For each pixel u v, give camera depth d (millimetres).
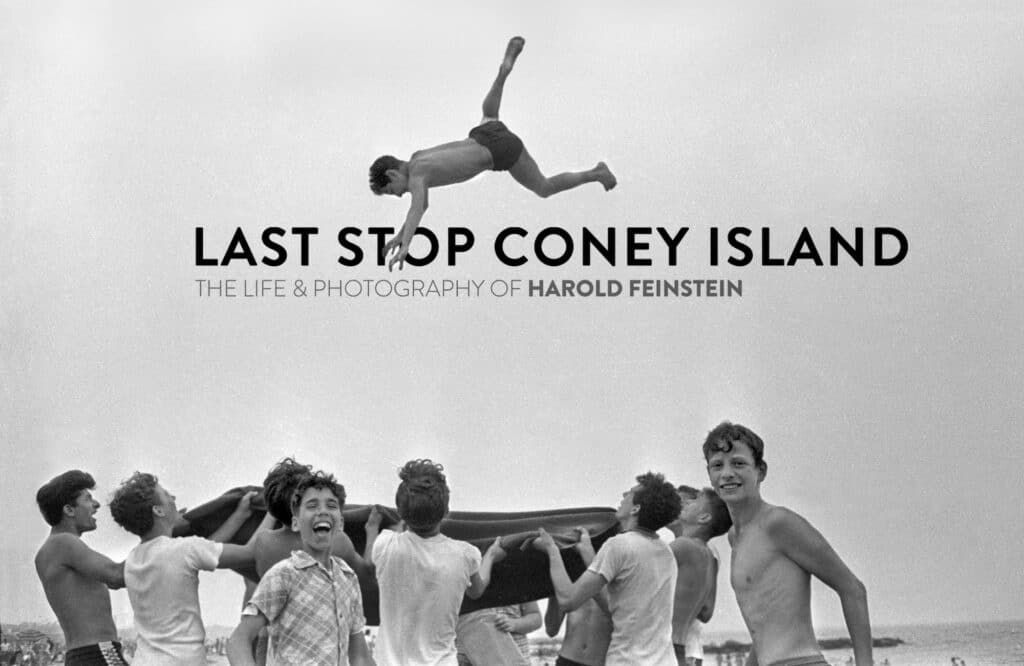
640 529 5762
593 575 5672
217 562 5543
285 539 5555
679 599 6254
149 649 5453
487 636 6176
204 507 6328
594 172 6496
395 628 5469
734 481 4836
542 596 6234
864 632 4734
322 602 4414
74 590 5887
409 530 5570
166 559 5488
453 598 5484
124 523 5562
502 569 6234
